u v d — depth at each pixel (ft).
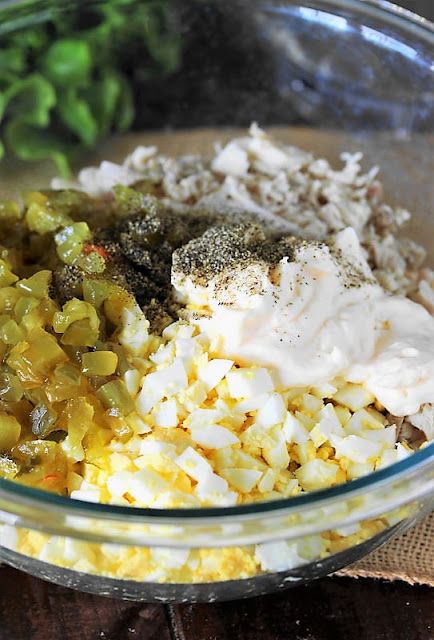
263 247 1.84
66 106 2.30
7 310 1.76
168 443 1.65
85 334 1.73
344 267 1.84
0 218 1.94
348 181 2.13
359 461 1.69
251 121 2.35
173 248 1.90
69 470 1.68
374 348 1.79
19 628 1.75
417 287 2.01
